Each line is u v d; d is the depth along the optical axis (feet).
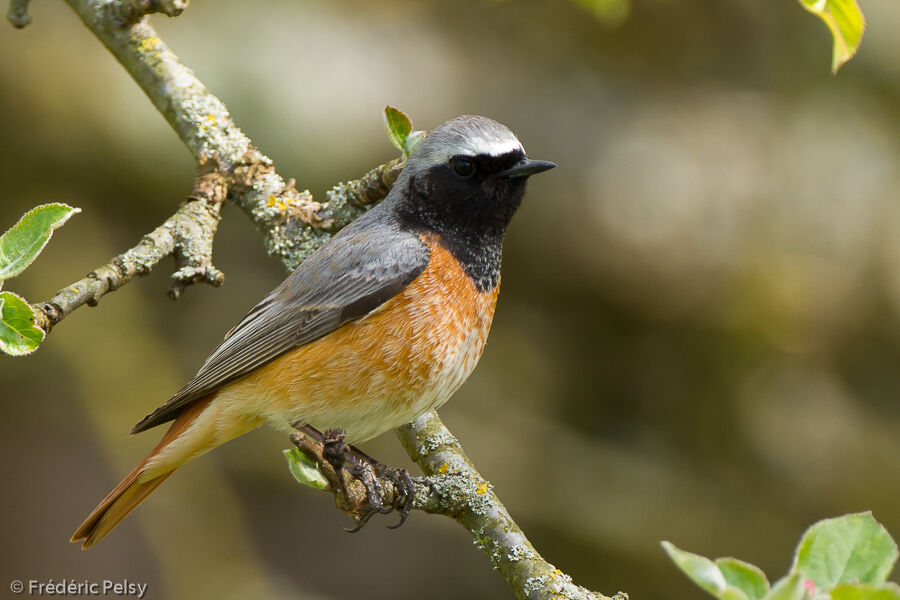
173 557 37.24
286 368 21.35
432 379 21.54
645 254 43.19
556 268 43.37
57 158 39.29
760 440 44.16
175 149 39.29
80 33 39.75
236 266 42.86
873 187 44.65
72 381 38.78
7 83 38.47
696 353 44.91
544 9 44.37
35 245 16.17
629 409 44.70
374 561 41.88
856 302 44.75
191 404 22.39
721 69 46.42
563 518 40.29
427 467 21.81
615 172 42.91
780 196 44.37
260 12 38.96
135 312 40.75
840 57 17.52
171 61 26.08
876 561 11.82
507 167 22.12
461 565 42.75
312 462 18.34
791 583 11.01
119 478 37.99
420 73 40.55
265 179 25.25
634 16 44.96
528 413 42.75
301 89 38.17
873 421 45.21
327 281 21.58
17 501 37.78
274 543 40.86
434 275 21.56
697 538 40.93
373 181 24.17
